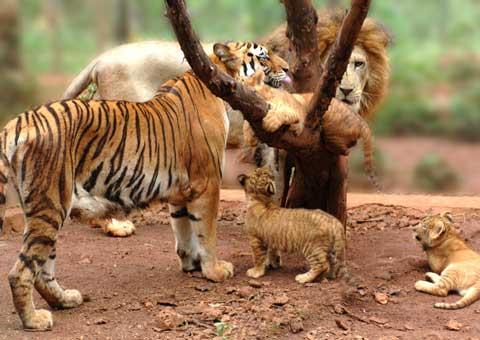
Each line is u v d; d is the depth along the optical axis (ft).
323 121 37.22
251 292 35.35
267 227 37.01
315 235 36.09
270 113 33.94
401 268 39.27
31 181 31.01
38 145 31.07
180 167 35.94
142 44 50.57
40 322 31.45
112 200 34.22
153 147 34.78
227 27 182.91
